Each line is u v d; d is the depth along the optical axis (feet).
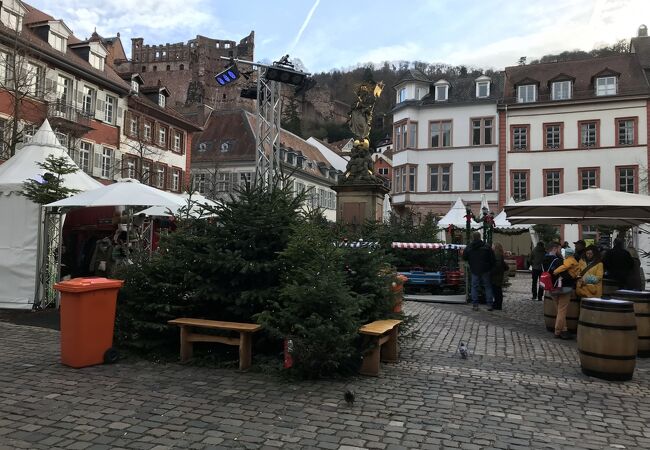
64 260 49.11
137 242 38.34
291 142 203.62
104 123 114.01
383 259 25.11
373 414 16.74
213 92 355.56
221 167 162.09
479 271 43.39
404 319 25.52
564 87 146.10
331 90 373.40
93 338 21.70
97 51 112.37
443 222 79.82
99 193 35.37
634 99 137.80
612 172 139.54
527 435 15.33
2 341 26.09
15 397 17.54
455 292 55.52
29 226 37.45
